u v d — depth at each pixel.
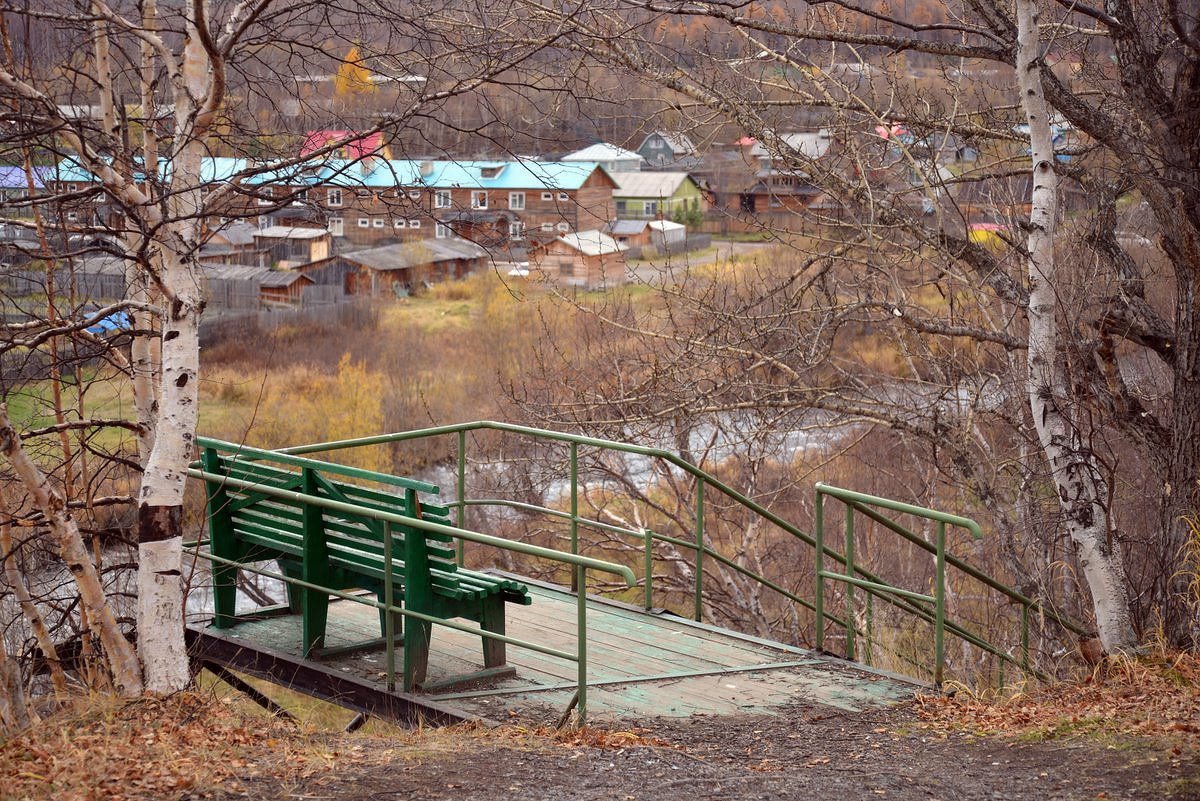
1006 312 11.23
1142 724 6.00
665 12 9.26
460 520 9.10
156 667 6.76
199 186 6.55
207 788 4.94
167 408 6.88
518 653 7.50
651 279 15.49
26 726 6.42
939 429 11.33
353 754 5.59
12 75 7.03
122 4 8.15
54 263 8.08
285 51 7.91
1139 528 12.12
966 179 10.85
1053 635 10.31
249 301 40.06
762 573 16.22
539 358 15.66
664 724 6.30
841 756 5.76
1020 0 8.09
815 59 11.02
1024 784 5.16
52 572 10.36
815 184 10.91
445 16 9.07
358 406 28.84
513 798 4.94
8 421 6.39
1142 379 12.40
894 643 14.10
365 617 8.11
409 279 43.00
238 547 7.96
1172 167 8.83
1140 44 8.87
